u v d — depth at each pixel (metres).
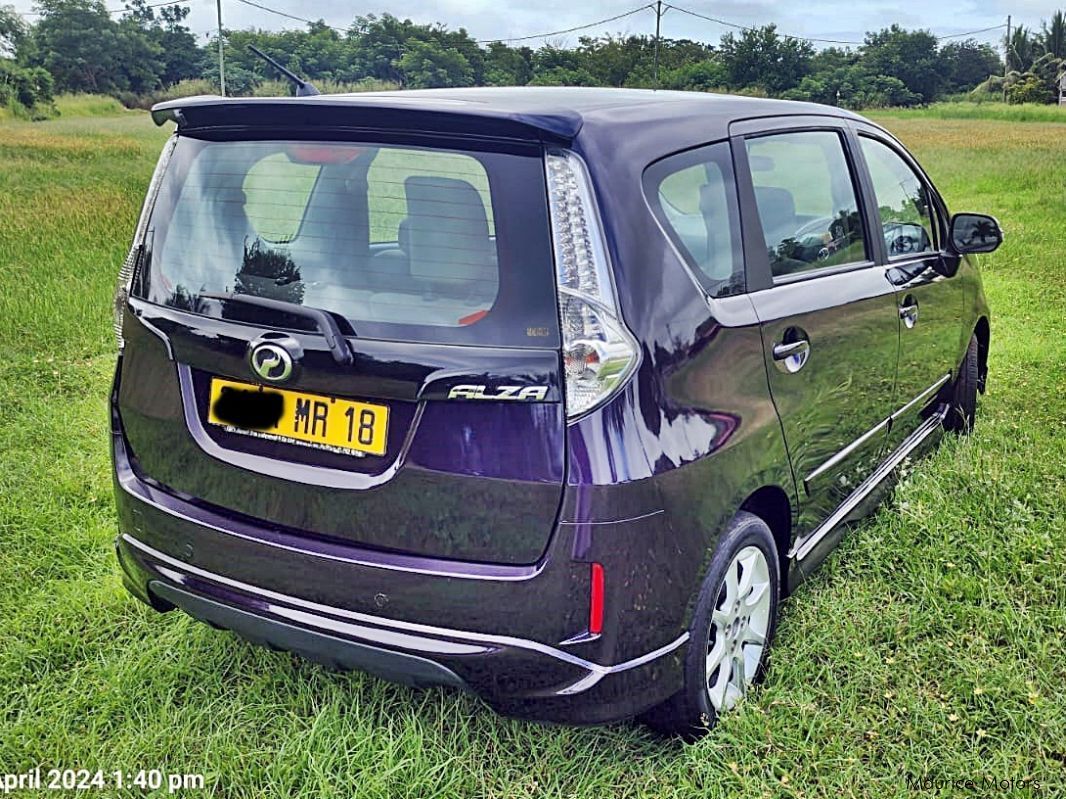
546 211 2.24
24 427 5.06
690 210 2.57
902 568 3.62
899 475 4.03
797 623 3.27
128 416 2.77
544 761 2.63
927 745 2.68
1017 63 99.94
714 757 2.60
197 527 2.58
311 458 2.40
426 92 2.83
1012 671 2.97
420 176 2.35
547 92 2.87
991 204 16.05
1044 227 13.17
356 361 2.29
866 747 2.68
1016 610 3.29
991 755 2.65
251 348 2.40
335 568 2.37
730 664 2.77
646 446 2.25
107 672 3.00
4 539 3.85
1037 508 4.00
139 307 2.72
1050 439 4.82
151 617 3.33
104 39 77.50
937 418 4.63
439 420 2.24
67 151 25.73
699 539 2.42
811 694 2.89
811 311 2.97
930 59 90.31
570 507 2.19
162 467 2.70
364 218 2.40
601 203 2.27
